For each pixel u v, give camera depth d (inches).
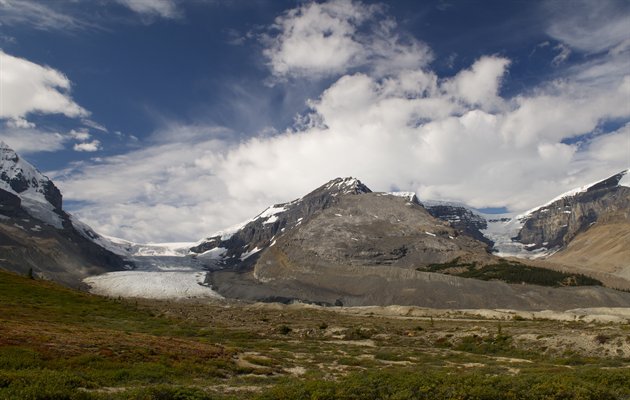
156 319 4028.1
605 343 2709.2
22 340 1777.8
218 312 6200.8
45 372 1318.9
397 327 4603.8
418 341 3572.8
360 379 1371.8
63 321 2950.3
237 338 3388.3
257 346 2883.9
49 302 3959.2
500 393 1229.7
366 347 3161.9
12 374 1202.0
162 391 1184.8
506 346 3095.5
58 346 1776.6
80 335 2149.4
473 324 5157.5
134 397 1139.3
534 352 2893.7
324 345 3164.4
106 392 1253.1
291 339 3604.8
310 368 2057.1
